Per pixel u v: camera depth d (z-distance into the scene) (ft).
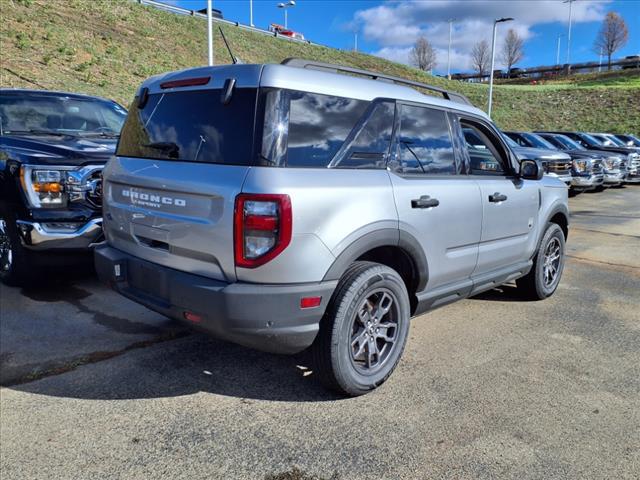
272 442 9.39
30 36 65.21
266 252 9.16
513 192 15.06
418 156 12.20
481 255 14.01
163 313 10.74
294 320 9.59
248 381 11.63
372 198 10.55
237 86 9.91
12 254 16.49
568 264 23.50
